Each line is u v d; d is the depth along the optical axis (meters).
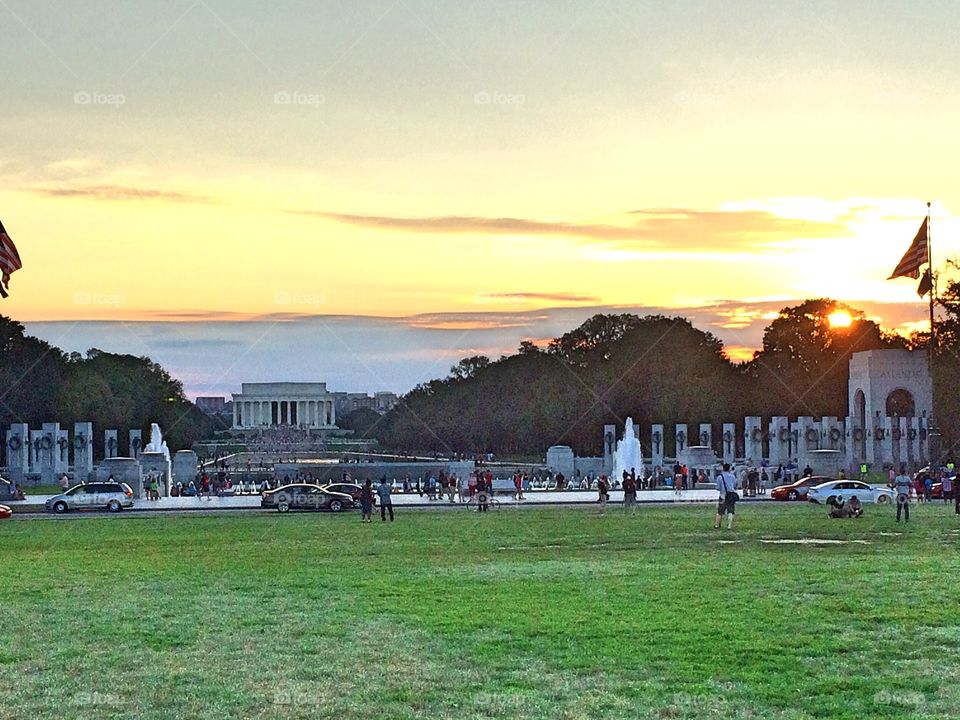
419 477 155.12
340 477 160.62
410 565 56.28
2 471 175.50
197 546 68.62
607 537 70.00
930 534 70.56
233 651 35.47
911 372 189.62
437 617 40.59
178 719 28.30
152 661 34.22
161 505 117.00
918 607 41.22
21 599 46.38
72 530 83.75
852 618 39.28
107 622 40.62
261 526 84.69
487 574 52.06
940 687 30.25
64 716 28.62
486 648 35.34
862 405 196.62
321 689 30.81
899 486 80.75
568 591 46.22
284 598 45.72
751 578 49.22
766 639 36.00
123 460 138.00
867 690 30.03
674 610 41.16
